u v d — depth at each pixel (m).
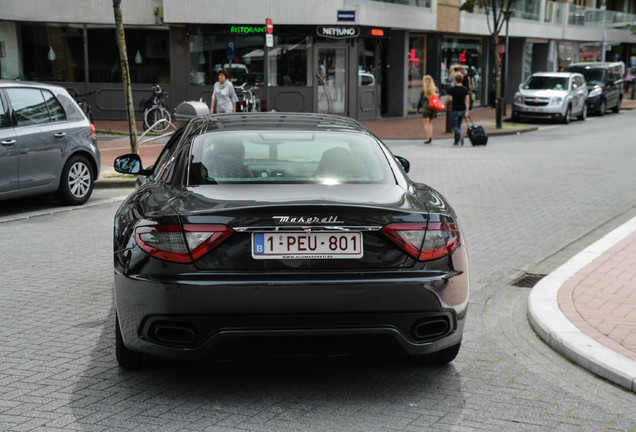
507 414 4.17
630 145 21.59
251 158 4.75
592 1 56.19
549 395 4.46
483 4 27.77
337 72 27.48
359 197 4.31
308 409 4.18
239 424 3.96
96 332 5.51
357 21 26.16
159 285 3.98
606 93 35.78
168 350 4.06
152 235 4.08
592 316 5.71
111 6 25.88
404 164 6.32
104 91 26.48
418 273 4.12
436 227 4.20
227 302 3.94
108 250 8.21
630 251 8.01
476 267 7.72
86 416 4.05
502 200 11.89
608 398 4.44
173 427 3.92
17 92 10.30
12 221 9.93
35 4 25.44
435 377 4.71
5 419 4.00
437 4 31.19
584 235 9.36
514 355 5.18
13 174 10.03
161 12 26.14
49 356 4.99
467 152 19.44
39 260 7.73
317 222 4.02
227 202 4.17
